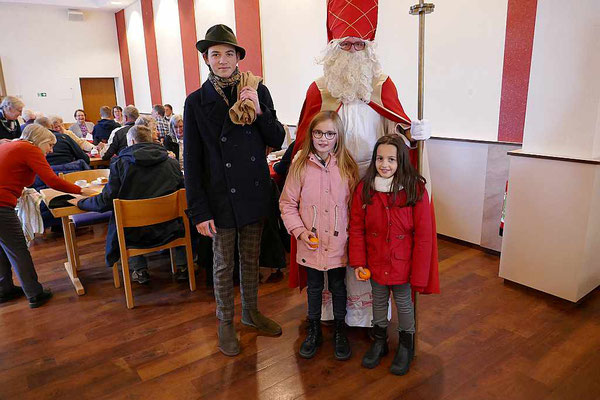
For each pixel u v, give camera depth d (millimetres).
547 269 2502
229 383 1856
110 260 2621
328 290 2197
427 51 3523
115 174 2568
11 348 2170
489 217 3232
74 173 3369
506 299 2533
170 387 1842
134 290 2807
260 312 2381
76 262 3188
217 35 1730
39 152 2533
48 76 9633
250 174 1907
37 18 9320
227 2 6141
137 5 9023
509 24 2930
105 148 4988
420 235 1752
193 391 1812
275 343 2146
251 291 2203
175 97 8344
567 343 2082
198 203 1880
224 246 1964
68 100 9984
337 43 1773
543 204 2451
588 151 2268
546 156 2379
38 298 2602
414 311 1946
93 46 10086
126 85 10422
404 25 3688
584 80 2227
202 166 1905
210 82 1811
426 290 1910
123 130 4426
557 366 1912
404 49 3736
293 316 2418
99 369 1981
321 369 1935
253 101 1763
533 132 2484
